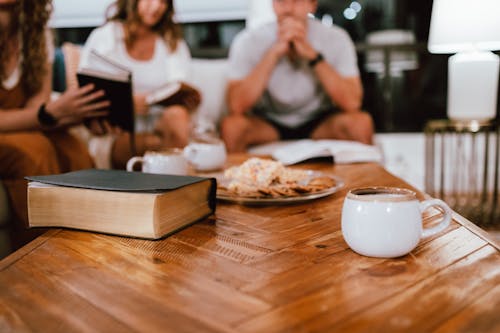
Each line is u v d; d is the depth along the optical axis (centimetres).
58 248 72
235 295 54
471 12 246
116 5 244
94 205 78
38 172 149
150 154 117
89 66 151
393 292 54
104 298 54
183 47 251
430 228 70
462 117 269
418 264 62
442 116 361
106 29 237
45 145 159
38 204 82
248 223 84
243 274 60
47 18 176
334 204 98
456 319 47
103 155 218
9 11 168
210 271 61
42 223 83
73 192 79
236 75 258
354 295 53
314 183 105
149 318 49
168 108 225
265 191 96
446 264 62
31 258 68
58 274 62
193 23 344
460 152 340
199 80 270
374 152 158
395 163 346
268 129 256
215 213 92
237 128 242
